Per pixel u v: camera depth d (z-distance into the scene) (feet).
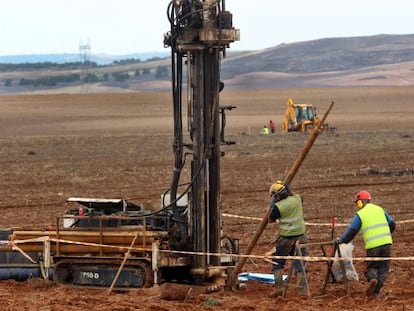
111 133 627.05
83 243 124.67
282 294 119.03
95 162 365.81
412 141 462.19
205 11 119.96
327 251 163.12
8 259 129.90
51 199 246.68
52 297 115.96
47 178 303.27
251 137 525.75
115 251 124.06
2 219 207.72
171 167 336.70
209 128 122.93
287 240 120.26
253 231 187.42
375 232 116.88
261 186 270.46
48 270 127.65
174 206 126.52
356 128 654.94
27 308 107.14
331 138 497.87
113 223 128.67
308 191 256.52
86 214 129.18
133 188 270.46
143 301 113.29
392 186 265.54
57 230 125.70
